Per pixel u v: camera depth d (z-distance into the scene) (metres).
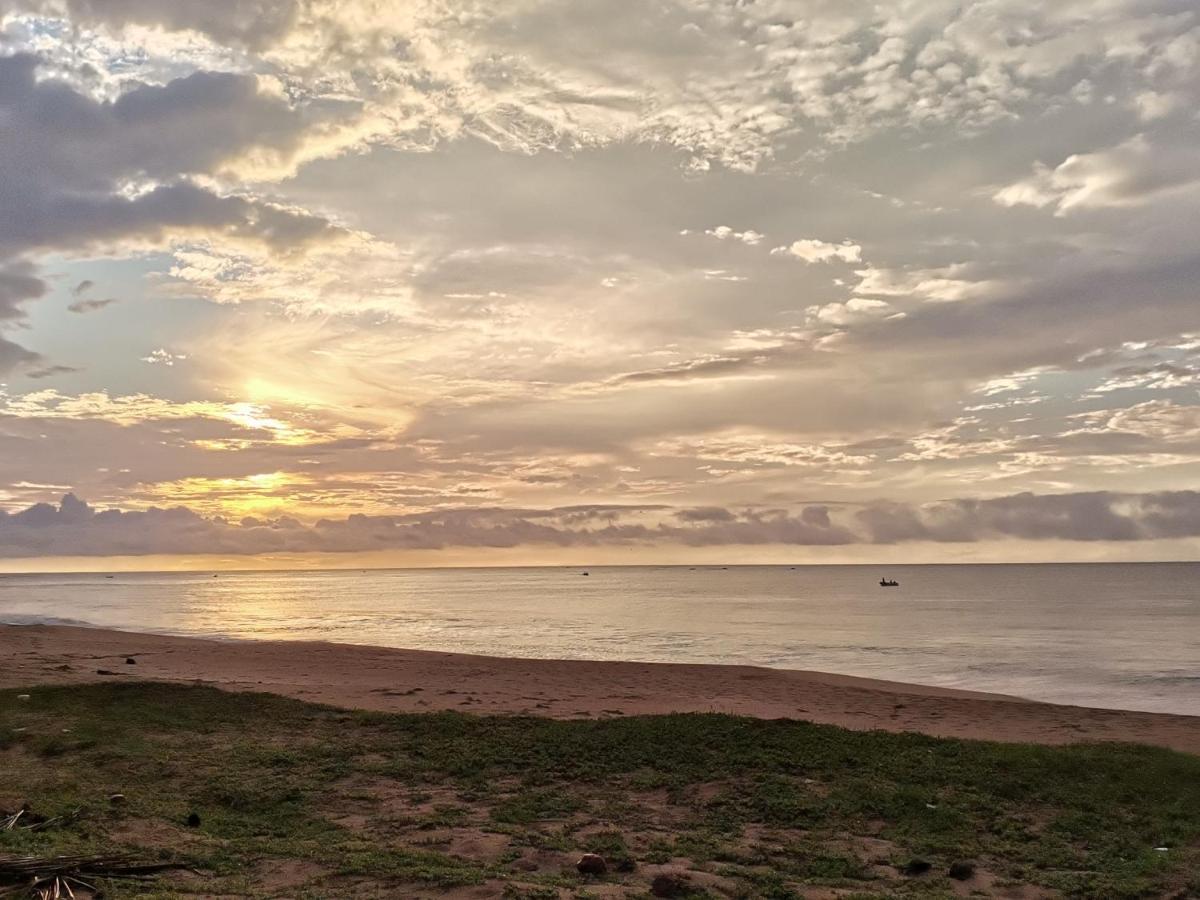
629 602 96.12
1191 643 45.56
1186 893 9.20
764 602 94.50
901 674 33.81
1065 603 90.00
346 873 9.00
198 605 92.31
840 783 13.32
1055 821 11.72
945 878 9.75
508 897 8.24
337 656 34.22
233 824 11.23
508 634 52.38
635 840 10.89
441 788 13.22
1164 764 13.93
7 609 82.50
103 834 10.28
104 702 18.11
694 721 17.00
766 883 9.25
